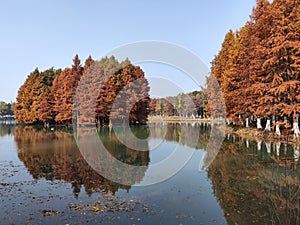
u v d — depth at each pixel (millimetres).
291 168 8188
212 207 5297
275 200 5609
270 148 11883
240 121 20969
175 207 5320
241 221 4613
